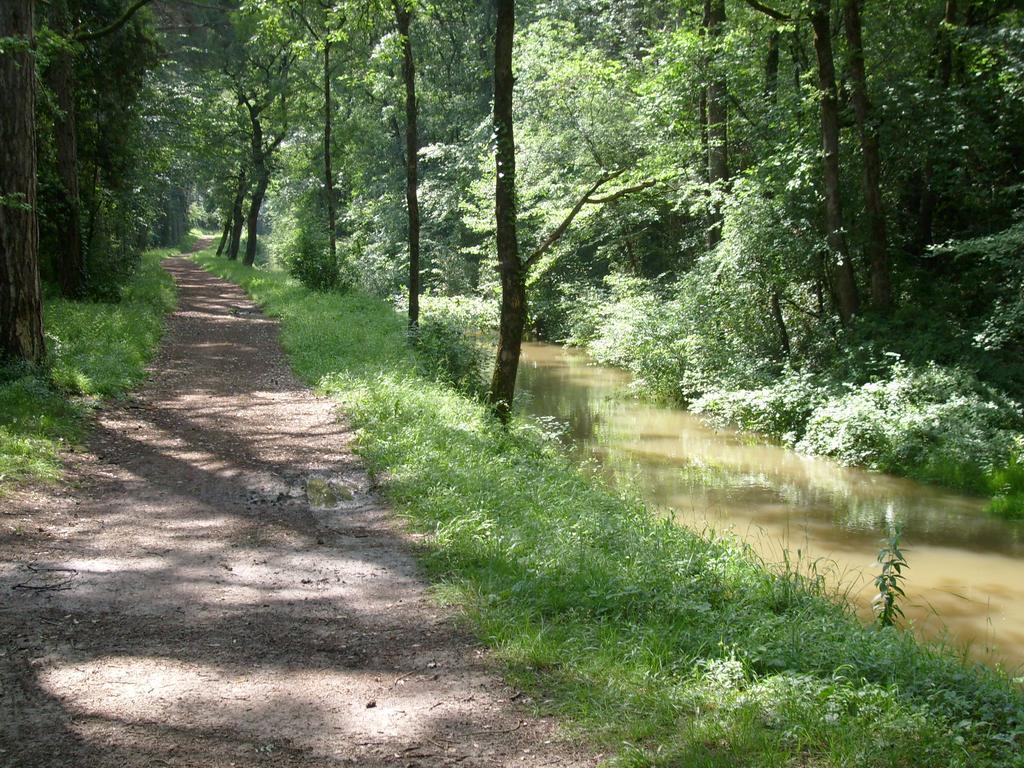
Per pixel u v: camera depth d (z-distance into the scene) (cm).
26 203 1111
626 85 2502
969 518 1098
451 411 1204
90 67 2209
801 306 1966
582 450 1468
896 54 1914
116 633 500
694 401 1820
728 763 356
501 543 668
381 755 373
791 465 1384
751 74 2055
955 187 1806
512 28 1230
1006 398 1381
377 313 2402
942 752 365
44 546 646
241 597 570
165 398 1288
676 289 2372
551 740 388
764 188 1823
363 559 655
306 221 4350
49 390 1102
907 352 1576
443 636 510
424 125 3600
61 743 372
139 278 3075
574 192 2470
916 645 525
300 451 997
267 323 2358
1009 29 1661
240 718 404
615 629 505
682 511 1101
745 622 530
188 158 3816
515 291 1301
